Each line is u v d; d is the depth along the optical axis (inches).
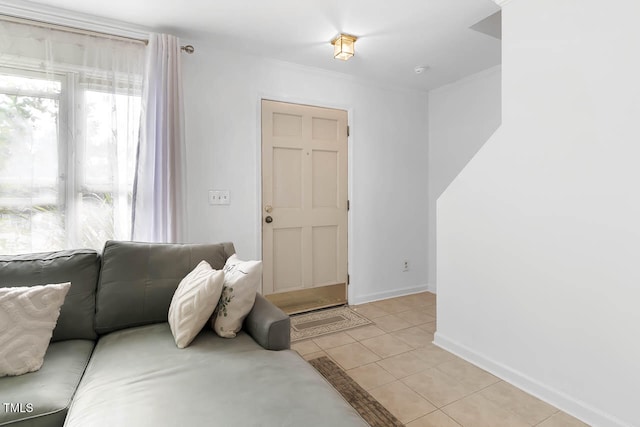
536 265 72.7
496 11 86.4
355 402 69.8
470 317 88.1
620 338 59.6
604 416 61.2
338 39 99.5
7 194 79.4
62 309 64.2
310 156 125.7
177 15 87.4
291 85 119.8
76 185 85.3
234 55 109.3
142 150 91.4
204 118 104.9
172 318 63.6
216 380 48.6
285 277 122.4
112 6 82.7
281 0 81.2
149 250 74.5
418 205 152.2
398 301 139.6
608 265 61.1
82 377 53.2
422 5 83.7
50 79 83.0
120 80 90.3
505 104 78.6
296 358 57.9
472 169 86.9
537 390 72.1
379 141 140.4
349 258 134.7
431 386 76.0
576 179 65.6
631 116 57.9
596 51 62.3
